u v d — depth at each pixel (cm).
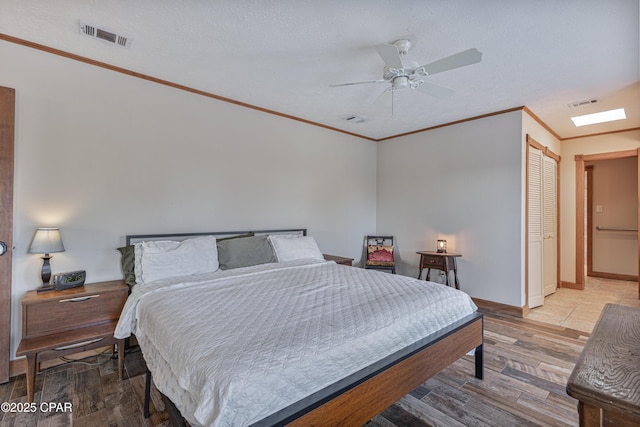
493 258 379
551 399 200
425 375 176
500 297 373
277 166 389
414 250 468
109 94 269
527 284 368
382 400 150
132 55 251
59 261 247
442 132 433
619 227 557
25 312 208
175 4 189
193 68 272
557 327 325
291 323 156
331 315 167
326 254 436
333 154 455
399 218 488
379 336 159
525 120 363
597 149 462
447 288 228
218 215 336
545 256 441
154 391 210
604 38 217
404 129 459
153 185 293
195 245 276
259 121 370
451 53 240
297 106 365
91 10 195
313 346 136
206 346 131
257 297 199
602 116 388
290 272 278
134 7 192
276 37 223
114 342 225
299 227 414
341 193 468
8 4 190
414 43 227
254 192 366
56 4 190
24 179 233
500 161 373
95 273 262
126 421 178
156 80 293
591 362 86
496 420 180
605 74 273
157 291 213
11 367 226
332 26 209
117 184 274
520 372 234
